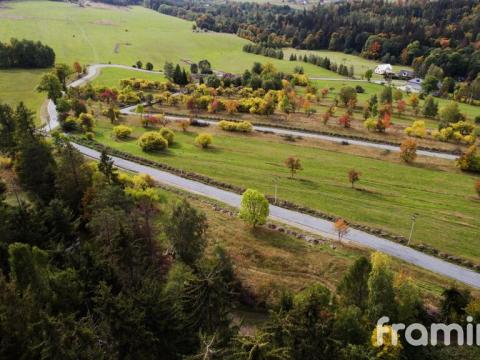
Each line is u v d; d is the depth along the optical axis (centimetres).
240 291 5347
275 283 5562
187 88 17238
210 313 3438
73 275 3922
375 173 9500
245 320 5016
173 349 3259
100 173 6675
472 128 12644
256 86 17675
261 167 9450
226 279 5156
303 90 18412
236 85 18100
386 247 6556
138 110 13375
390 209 7781
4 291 3306
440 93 18850
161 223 6250
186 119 13350
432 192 8650
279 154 10450
